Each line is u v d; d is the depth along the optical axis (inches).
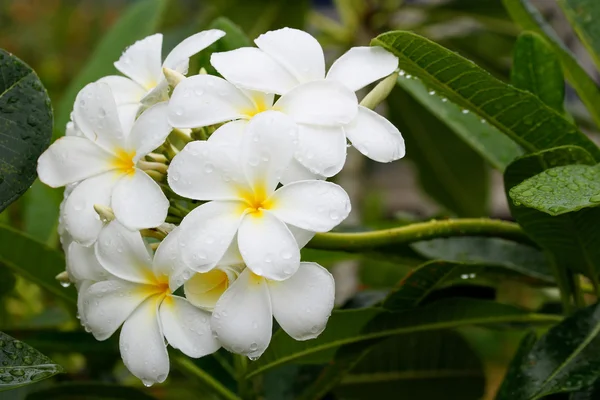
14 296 44.2
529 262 39.4
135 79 34.1
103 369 43.0
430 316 36.5
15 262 37.5
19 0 94.7
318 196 31.2
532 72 37.8
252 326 31.1
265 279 31.3
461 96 34.9
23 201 44.0
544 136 35.5
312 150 31.5
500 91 34.4
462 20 57.3
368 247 35.4
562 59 38.3
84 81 42.1
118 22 43.1
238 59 32.5
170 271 32.0
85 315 32.8
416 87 40.6
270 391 39.6
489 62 53.9
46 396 38.1
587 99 38.8
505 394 35.0
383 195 79.0
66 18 94.3
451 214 59.2
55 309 44.3
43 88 33.1
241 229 31.0
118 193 32.1
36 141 32.9
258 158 31.4
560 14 57.4
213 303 31.8
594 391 35.1
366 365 41.6
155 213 31.9
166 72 32.3
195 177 31.3
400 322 36.4
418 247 39.8
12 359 31.8
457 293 38.0
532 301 63.3
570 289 37.2
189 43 33.5
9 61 33.1
